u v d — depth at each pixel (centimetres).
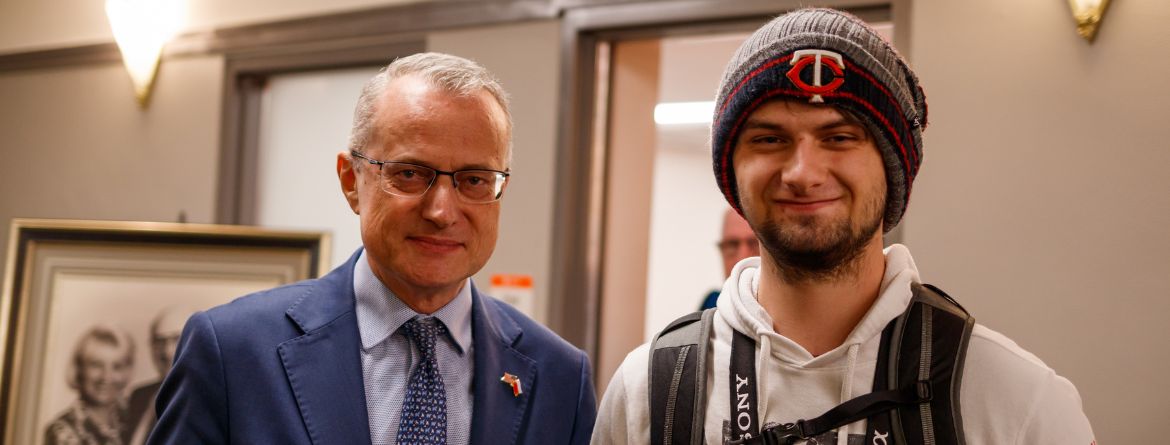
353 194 163
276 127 371
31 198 410
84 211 397
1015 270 231
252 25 364
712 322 129
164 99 382
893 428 111
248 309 154
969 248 237
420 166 148
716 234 744
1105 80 224
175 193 376
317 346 152
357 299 159
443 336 158
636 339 325
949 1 243
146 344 309
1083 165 226
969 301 236
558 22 304
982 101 238
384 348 156
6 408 312
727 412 119
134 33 383
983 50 238
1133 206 220
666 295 734
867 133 112
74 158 401
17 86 418
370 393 153
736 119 115
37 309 315
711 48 411
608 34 299
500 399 158
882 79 111
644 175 327
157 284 308
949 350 113
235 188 367
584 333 300
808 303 119
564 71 300
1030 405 110
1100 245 223
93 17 404
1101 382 221
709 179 750
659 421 123
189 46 378
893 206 117
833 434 113
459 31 322
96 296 312
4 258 414
